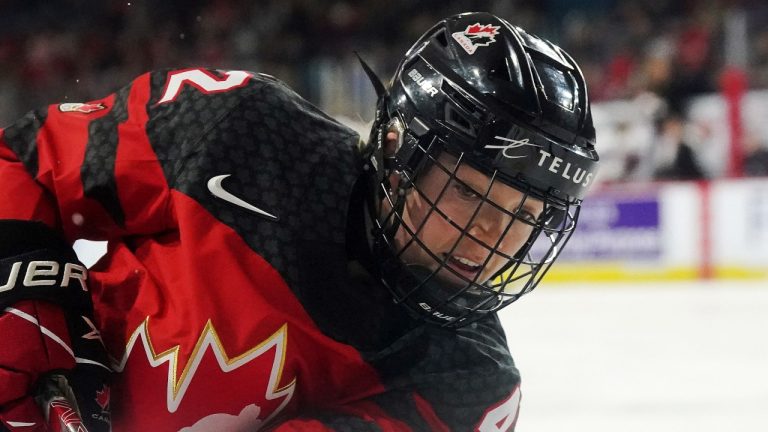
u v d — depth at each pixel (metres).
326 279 2.68
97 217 2.84
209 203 2.67
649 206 12.77
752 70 12.96
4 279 2.57
